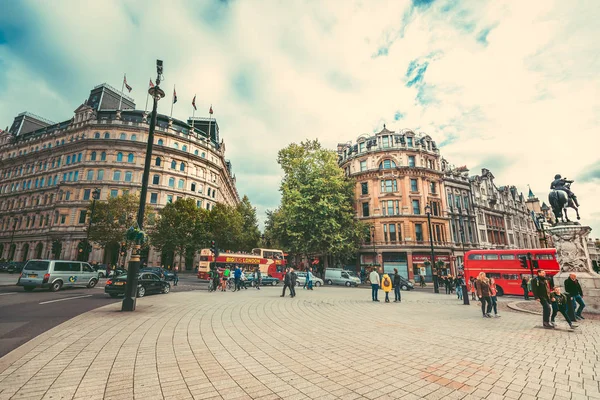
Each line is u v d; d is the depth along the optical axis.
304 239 36.16
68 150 54.38
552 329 9.05
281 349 6.52
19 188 60.78
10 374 4.65
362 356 6.10
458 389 4.44
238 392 4.18
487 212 51.12
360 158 47.09
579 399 4.13
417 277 40.22
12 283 21.94
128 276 11.28
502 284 23.00
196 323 9.11
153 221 42.91
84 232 47.88
